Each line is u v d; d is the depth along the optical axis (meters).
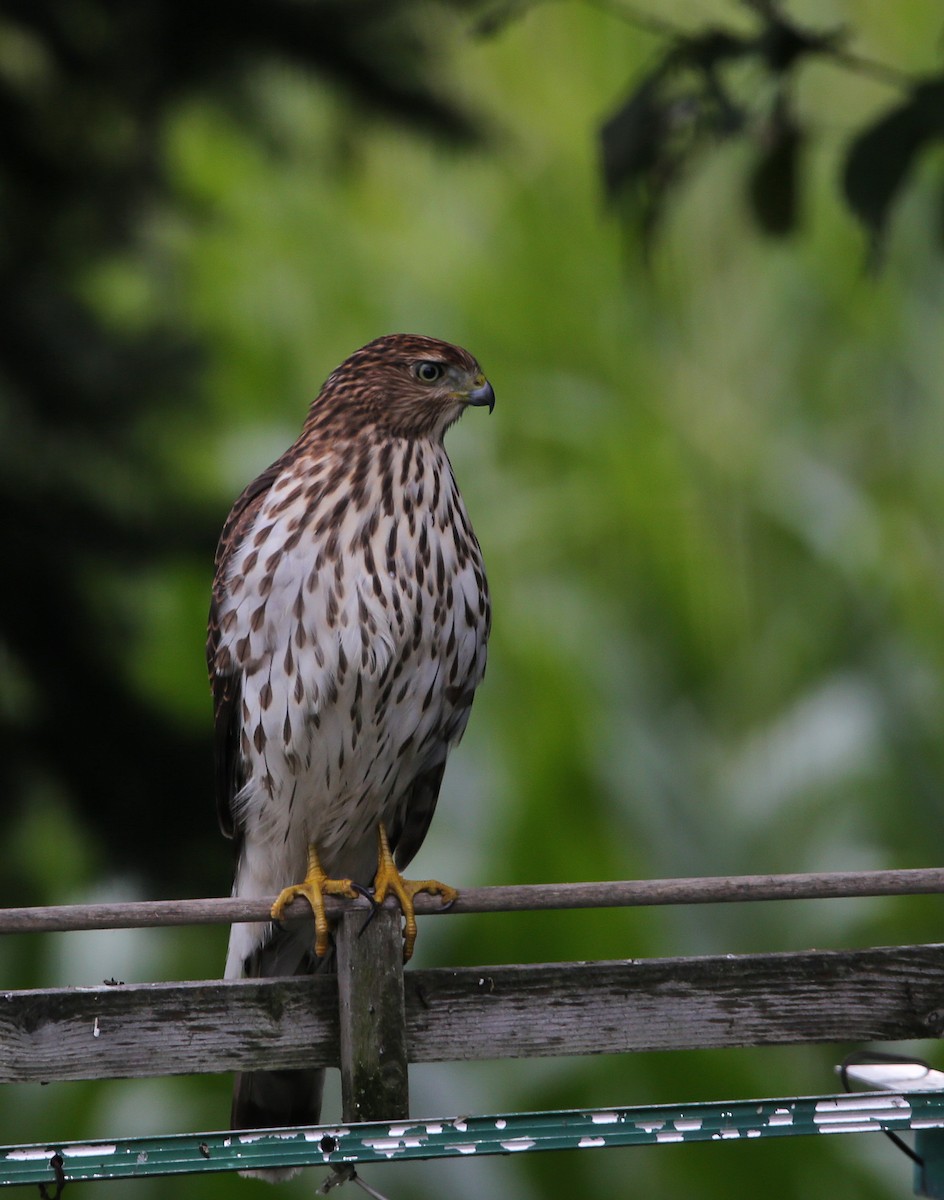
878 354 19.11
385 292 18.62
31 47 9.48
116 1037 5.86
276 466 8.05
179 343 9.73
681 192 9.96
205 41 9.80
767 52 8.12
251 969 7.77
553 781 17.42
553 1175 15.82
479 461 18.97
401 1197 15.19
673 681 18.95
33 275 9.41
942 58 8.19
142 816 9.23
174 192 10.51
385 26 10.05
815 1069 16.61
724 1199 16.06
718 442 19.08
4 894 9.45
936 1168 6.12
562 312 18.95
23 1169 5.11
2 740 9.02
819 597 19.12
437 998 6.07
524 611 18.33
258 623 7.61
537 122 18.19
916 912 18.14
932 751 18.73
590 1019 6.14
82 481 9.16
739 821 18.34
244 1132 5.23
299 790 7.90
